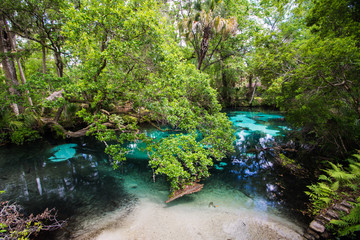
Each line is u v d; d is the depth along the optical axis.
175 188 5.88
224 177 7.07
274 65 7.96
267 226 4.36
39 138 11.07
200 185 6.23
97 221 4.56
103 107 11.66
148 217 4.69
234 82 26.39
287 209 5.04
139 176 7.24
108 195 5.85
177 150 5.30
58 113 9.66
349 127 7.27
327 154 8.31
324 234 4.02
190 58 17.78
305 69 6.21
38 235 4.04
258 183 6.57
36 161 8.59
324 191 5.17
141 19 4.51
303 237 3.99
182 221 4.53
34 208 5.16
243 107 25.41
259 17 16.42
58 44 8.92
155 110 5.43
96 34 4.90
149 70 5.57
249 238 3.97
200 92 7.30
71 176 7.23
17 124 10.16
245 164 8.32
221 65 19.92
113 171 7.69
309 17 7.14
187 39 14.77
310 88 7.02
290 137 11.23
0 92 9.12
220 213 4.86
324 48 5.37
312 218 4.65
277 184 6.48
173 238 3.97
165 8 13.52
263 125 15.61
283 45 8.06
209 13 11.58
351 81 5.78
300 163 8.05
